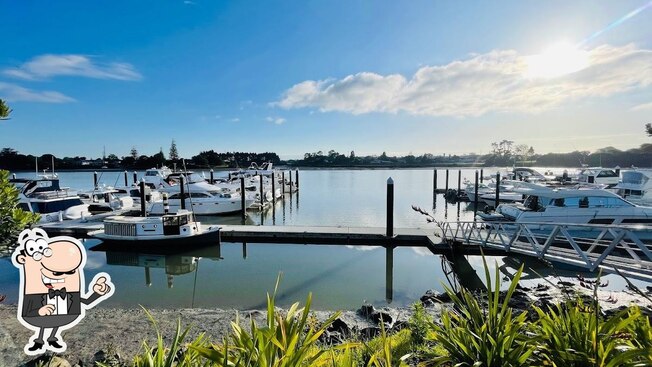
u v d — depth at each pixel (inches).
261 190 1000.2
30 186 717.9
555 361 75.1
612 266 266.5
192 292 364.5
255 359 68.0
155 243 518.6
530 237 389.4
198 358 82.7
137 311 291.0
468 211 985.5
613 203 509.7
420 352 137.3
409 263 464.1
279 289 373.4
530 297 241.0
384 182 2110.0
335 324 227.3
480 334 82.8
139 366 81.1
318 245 559.8
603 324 78.4
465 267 443.5
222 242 582.9
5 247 115.6
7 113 112.1
